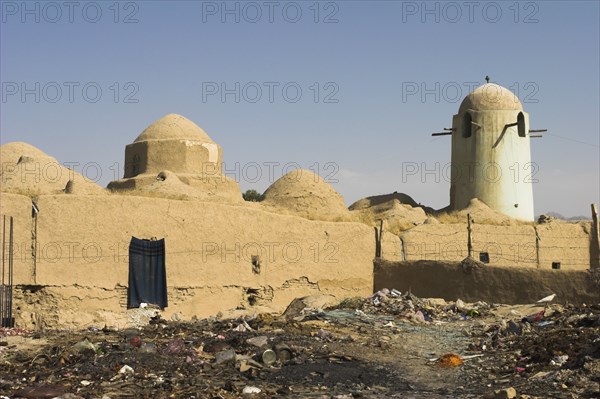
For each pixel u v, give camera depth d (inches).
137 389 435.5
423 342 638.5
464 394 447.8
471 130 1626.5
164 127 1339.8
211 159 1338.6
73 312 753.6
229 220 888.9
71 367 479.5
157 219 824.9
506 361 540.1
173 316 778.2
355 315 745.6
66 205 763.4
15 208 734.5
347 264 1010.1
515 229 1243.2
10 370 473.1
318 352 553.9
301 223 967.6
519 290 953.5
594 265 1301.7
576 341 547.2
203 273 856.3
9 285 717.9
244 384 457.1
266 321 656.4
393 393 452.4
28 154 1210.0
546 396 425.4
